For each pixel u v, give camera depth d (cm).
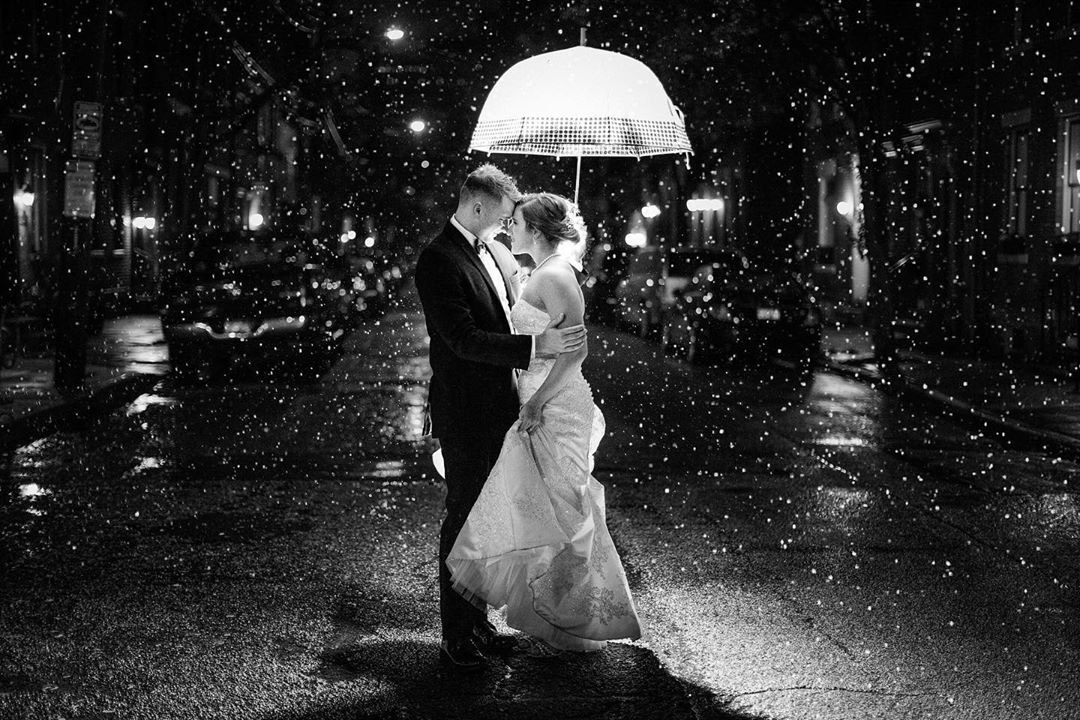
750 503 934
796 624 619
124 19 2936
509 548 535
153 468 1077
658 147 651
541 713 496
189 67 3516
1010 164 2352
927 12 2594
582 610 543
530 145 664
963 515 896
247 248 1938
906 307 2798
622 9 2202
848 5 1941
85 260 1590
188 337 1795
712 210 4109
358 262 3475
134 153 3312
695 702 508
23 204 2509
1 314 1834
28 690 520
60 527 836
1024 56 2281
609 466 1102
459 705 505
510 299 595
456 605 550
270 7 3881
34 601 654
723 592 680
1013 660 564
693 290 2244
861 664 557
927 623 622
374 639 592
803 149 3672
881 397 1698
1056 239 2158
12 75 2488
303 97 4344
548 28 2616
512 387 566
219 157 4088
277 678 536
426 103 4966
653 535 823
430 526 841
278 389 1733
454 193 6278
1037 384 1770
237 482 1008
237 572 716
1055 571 732
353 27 3238
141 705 504
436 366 565
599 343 2664
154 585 687
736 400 1638
